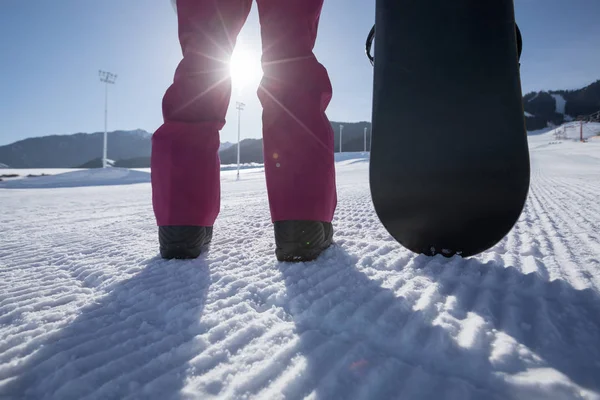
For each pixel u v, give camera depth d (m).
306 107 1.18
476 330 0.66
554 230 1.67
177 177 1.29
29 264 1.42
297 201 1.18
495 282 0.92
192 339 0.67
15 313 0.84
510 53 1.04
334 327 0.71
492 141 1.04
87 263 1.37
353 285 0.94
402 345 0.62
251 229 2.07
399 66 1.12
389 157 1.14
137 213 4.08
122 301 0.91
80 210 4.97
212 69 1.31
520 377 0.50
